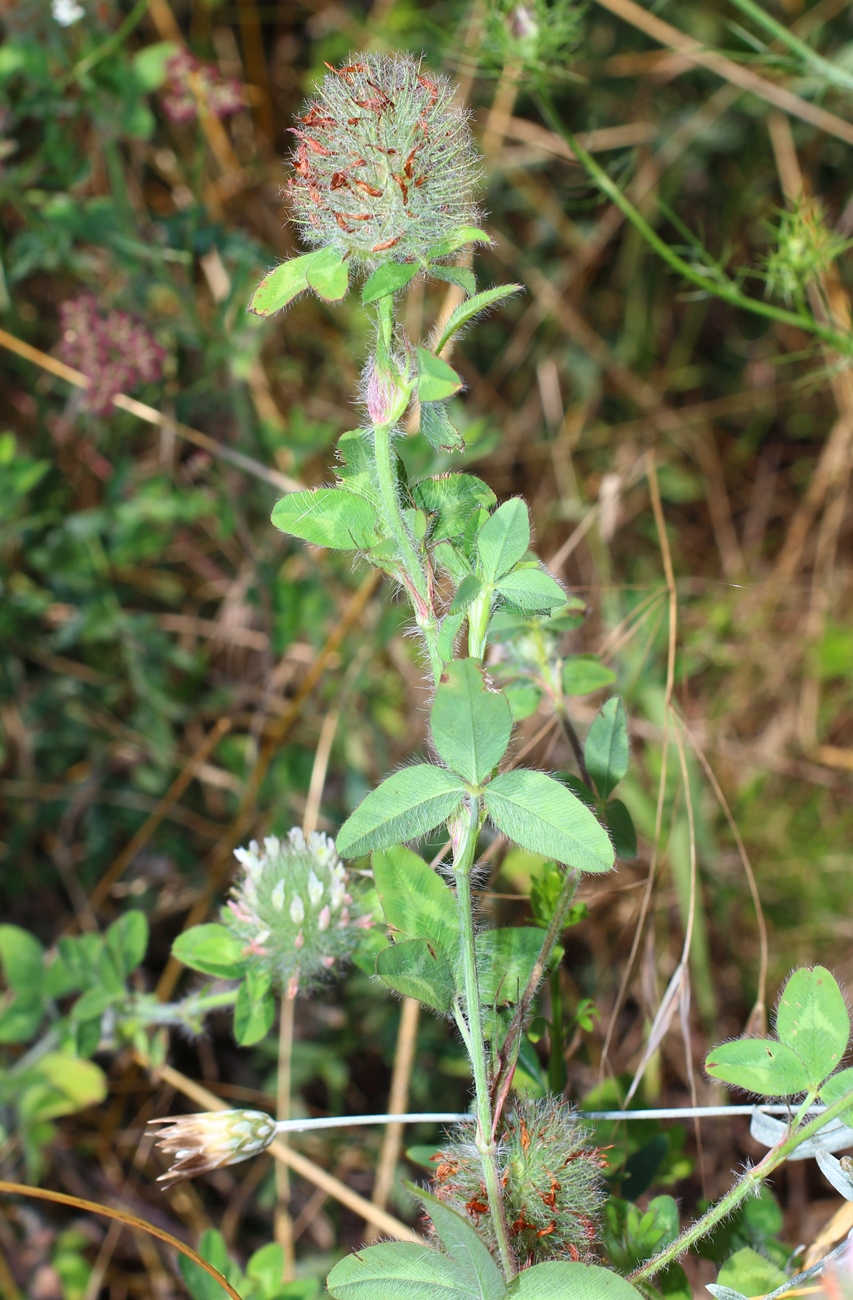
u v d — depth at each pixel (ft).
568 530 2.34
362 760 1.94
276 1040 1.74
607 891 1.40
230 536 2.06
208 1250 1.26
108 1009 1.40
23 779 1.94
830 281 2.11
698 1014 1.79
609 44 2.46
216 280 2.10
